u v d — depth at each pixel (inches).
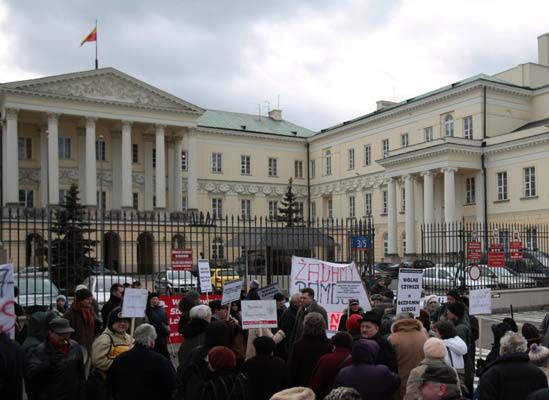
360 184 2790.4
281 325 474.9
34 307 498.0
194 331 353.7
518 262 1233.4
